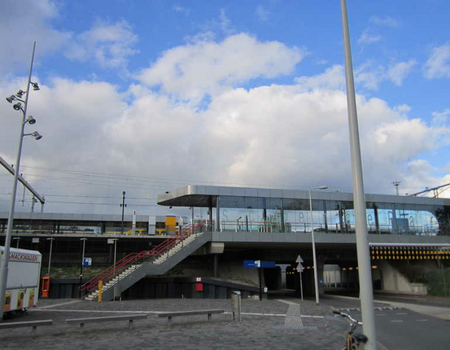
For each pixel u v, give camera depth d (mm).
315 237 36375
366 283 7188
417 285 38844
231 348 10352
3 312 16781
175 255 31391
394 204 40781
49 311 20766
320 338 12008
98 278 32812
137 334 12836
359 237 7445
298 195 37438
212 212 39281
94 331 13547
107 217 59125
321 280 44188
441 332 14570
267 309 22219
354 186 7746
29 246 45375
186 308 22031
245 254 45375
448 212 42500
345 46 8500
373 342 6918
